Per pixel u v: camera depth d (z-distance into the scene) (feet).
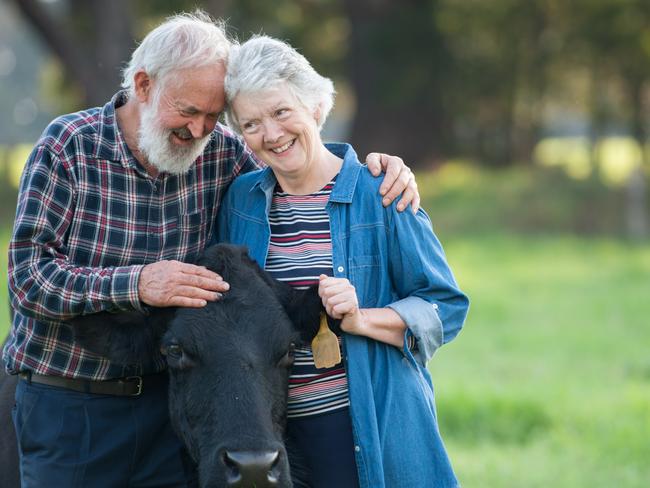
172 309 20.94
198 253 23.48
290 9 172.96
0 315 65.62
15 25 373.61
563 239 116.06
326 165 22.33
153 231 22.63
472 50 162.30
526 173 148.46
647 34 144.66
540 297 80.94
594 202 130.11
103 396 22.33
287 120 21.03
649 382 54.24
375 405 21.09
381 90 151.84
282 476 19.22
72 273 20.80
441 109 162.71
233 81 21.04
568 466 39.34
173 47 20.89
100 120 22.20
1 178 165.27
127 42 127.65
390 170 21.95
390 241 21.72
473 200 134.41
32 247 21.25
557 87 173.68
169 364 20.66
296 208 22.13
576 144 247.29
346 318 20.52
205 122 21.54
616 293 82.43
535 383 52.80
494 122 174.81
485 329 68.95
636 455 40.57
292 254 21.91
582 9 147.33
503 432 45.39
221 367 19.92
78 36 152.56
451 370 56.44
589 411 46.85
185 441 20.65
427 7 151.23
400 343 21.24
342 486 21.34
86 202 21.89
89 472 22.30
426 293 21.54
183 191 23.02
